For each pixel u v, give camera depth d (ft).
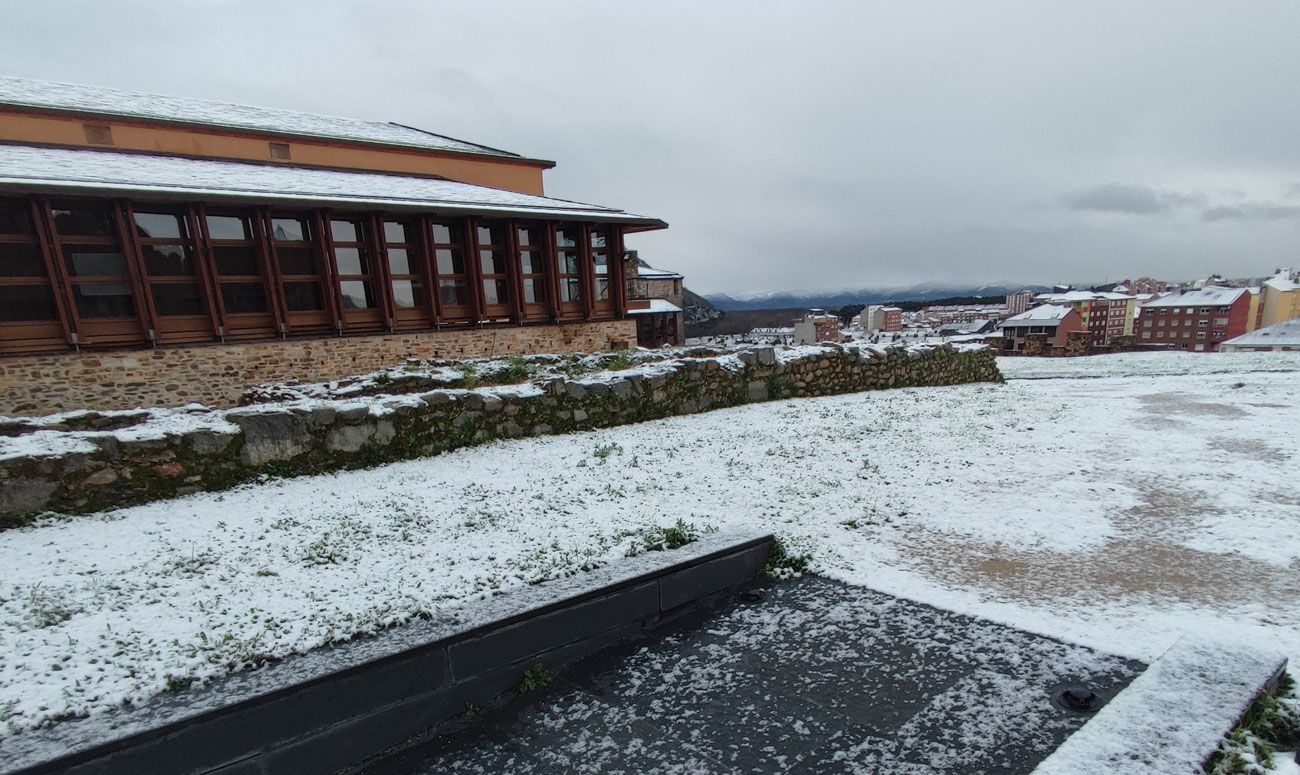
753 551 12.61
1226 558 11.75
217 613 9.83
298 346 38.01
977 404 31.65
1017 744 7.11
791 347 38.14
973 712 7.73
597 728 8.08
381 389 31.99
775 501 16.05
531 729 8.18
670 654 9.75
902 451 21.20
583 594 9.85
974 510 15.14
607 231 54.13
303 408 19.71
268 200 34.37
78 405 31.58
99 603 10.35
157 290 34.32
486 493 16.76
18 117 39.58
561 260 51.08
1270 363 47.91
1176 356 58.23
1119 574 11.29
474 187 54.49
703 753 7.43
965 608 10.30
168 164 40.29
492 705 8.81
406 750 7.98
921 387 40.45
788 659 9.28
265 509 15.76
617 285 55.11
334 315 39.32
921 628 9.81
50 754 6.21
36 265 31.32
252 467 18.52
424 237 42.47
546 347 49.83
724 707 8.28
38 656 8.60
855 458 20.34
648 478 18.20
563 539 12.87
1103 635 9.20
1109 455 19.98
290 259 38.58
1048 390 37.93
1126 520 14.05
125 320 33.24
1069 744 6.18
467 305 45.98
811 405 31.78
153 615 9.85
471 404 23.15
